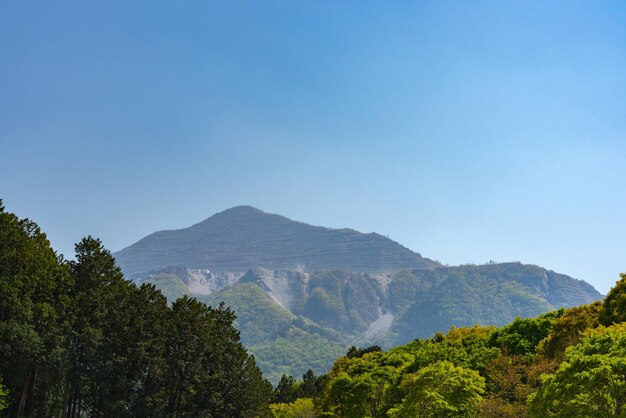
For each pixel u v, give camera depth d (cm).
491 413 6888
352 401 9131
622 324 6562
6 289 7056
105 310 8594
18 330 7069
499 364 8350
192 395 9925
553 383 5109
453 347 10581
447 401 6944
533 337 10181
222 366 10625
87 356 8156
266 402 15450
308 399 16275
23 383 7769
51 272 8019
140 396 8650
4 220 7669
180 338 9450
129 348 8562
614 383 4700
